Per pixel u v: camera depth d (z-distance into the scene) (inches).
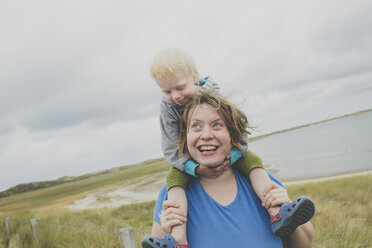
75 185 4886.8
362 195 457.7
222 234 46.3
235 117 51.7
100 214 582.9
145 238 44.1
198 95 53.2
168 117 66.2
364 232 178.1
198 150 49.4
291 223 42.4
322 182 641.6
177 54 69.7
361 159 1349.7
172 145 61.7
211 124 49.1
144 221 489.4
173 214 47.9
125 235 151.5
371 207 351.6
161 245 43.6
